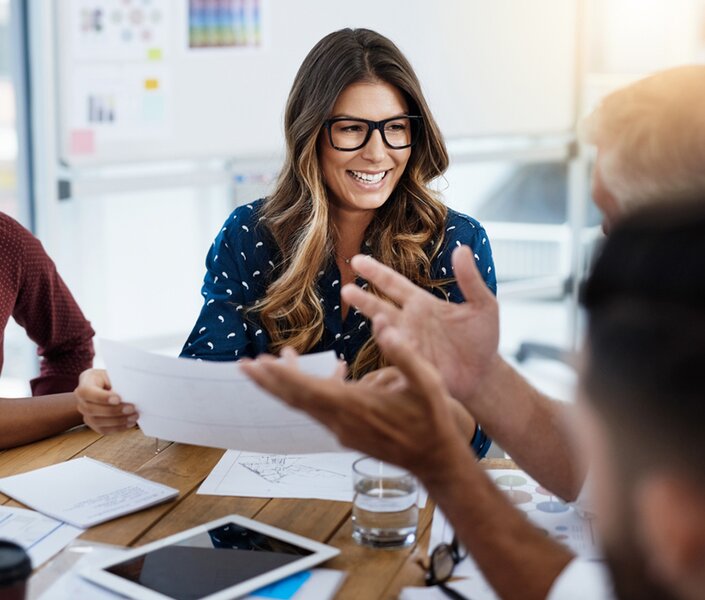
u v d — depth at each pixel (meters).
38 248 1.96
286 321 1.93
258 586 1.12
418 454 0.94
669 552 0.49
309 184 1.88
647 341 0.50
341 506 1.37
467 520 0.96
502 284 4.20
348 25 3.57
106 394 1.43
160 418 1.38
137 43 3.26
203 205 3.54
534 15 3.94
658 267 0.51
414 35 3.71
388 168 1.87
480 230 1.99
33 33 3.16
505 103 3.95
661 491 0.48
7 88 3.91
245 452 1.58
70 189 3.29
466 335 1.25
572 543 1.26
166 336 3.60
